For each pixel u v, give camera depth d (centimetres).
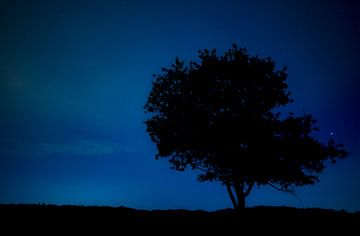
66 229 2030
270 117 2270
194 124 2283
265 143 2155
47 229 1994
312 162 2250
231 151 2214
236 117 2238
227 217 2567
